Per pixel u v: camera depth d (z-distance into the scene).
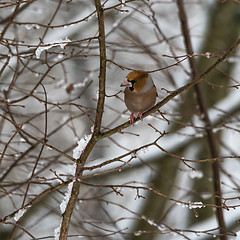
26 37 12.81
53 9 13.33
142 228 12.74
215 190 9.42
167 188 13.29
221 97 12.77
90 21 12.52
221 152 14.59
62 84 10.38
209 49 12.57
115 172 12.39
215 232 10.32
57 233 6.35
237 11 13.06
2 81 9.98
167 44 9.91
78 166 6.11
